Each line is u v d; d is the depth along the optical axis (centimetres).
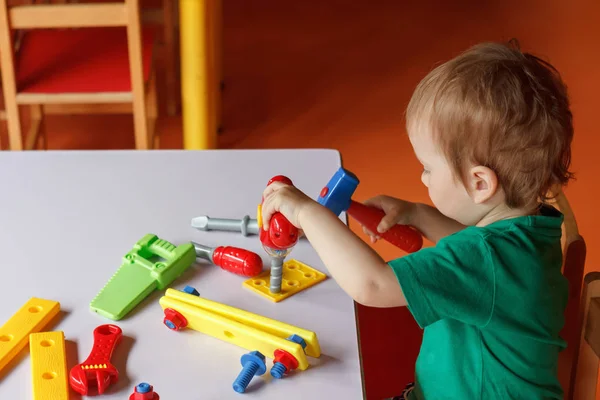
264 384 76
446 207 85
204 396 74
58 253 95
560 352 101
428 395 89
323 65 292
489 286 76
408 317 112
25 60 205
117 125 258
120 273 91
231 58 294
